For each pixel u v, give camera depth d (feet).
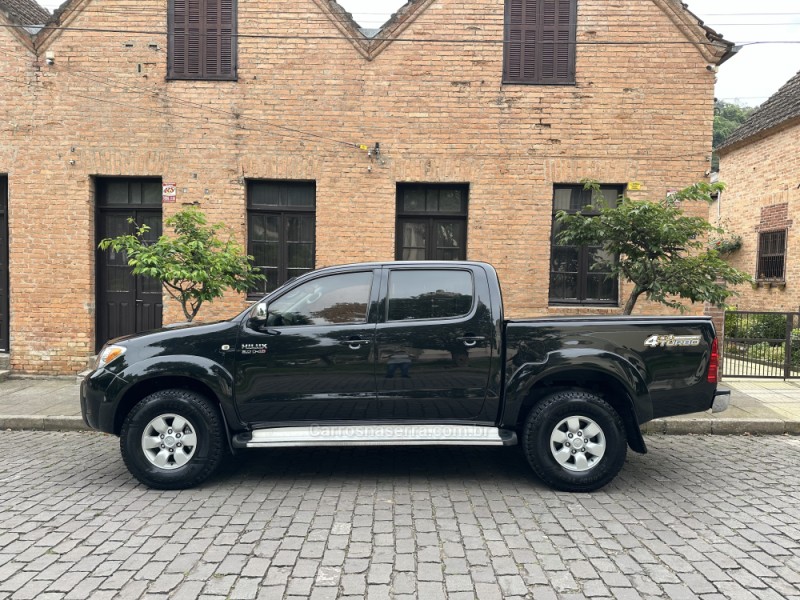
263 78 28.63
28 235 28.89
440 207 29.94
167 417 15.60
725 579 10.68
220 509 14.12
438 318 15.88
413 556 11.55
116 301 30.07
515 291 29.01
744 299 49.93
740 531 12.88
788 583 10.55
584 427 15.55
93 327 29.55
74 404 24.34
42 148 28.66
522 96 28.66
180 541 12.24
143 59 28.50
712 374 15.75
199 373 15.43
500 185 28.81
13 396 25.72
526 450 15.57
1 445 20.16
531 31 28.63
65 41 28.43
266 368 15.58
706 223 21.68
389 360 15.65
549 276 29.17
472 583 10.50
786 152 44.65
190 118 28.68
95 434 21.76
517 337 15.72
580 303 29.68
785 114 44.65
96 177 29.37
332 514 13.80
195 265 20.56
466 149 28.76
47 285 29.04
